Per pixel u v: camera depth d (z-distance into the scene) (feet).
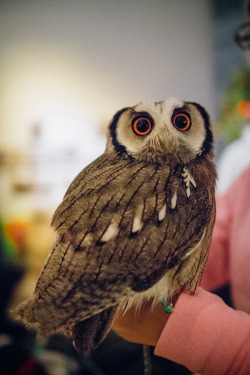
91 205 1.26
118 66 2.65
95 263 1.19
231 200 1.69
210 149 1.45
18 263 2.01
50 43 2.84
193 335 1.23
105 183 1.30
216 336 1.22
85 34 2.71
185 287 1.28
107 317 1.22
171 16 2.66
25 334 1.73
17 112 2.90
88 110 2.62
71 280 1.18
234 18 2.55
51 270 1.20
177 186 1.30
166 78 2.60
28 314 1.15
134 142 1.39
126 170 1.34
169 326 1.23
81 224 1.24
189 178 1.34
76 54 2.76
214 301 1.27
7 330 1.74
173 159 1.36
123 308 1.25
